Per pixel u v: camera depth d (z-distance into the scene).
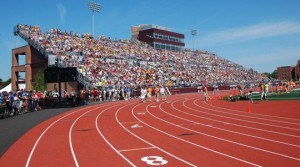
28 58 51.69
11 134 14.09
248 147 10.45
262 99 31.78
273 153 9.55
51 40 52.22
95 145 11.32
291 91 45.56
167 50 82.25
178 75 66.12
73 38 57.06
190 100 36.72
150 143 11.48
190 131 13.97
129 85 49.44
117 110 25.22
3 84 84.31
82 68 45.16
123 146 11.04
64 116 21.27
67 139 12.61
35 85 46.41
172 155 9.62
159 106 28.59
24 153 10.38
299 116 18.16
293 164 8.32
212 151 10.01
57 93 32.88
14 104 22.00
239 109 23.50
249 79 87.69
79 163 8.95
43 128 15.82
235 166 8.26
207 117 19.14
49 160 9.39
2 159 9.66
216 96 44.41
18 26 54.56
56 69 29.75
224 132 13.50
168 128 14.99
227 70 85.31
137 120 18.36
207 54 93.50
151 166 8.45
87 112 23.92
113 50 60.69
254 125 15.27
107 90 42.34
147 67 61.31
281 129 13.88
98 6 66.56
